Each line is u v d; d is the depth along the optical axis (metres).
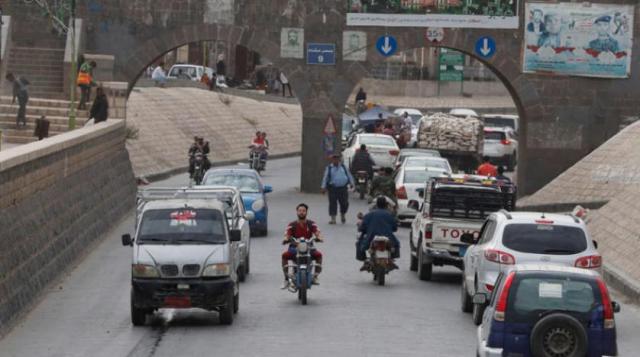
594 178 83.44
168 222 43.34
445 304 48.34
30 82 98.69
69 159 60.66
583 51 97.25
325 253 63.78
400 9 97.56
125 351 37.12
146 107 129.88
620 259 59.09
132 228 73.75
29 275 46.81
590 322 28.55
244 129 149.75
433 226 53.41
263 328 41.62
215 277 41.72
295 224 48.25
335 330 41.31
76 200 61.56
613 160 83.88
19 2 98.75
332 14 98.19
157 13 98.25
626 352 39.22
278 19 98.31
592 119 97.69
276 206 88.88
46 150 53.22
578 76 97.44
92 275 54.88
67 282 52.69
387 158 100.06
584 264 41.06
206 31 98.44
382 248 53.31
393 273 57.91
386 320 43.78
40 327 41.94
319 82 98.75
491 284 41.28
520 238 41.53
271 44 98.62
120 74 98.75
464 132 110.75
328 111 98.94
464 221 53.56
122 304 47.03
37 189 51.75
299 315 44.62
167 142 125.75
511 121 150.38
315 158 99.44
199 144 102.12
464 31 97.31
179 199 45.88
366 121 136.38
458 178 55.16
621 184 80.69
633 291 51.19
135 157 112.75
